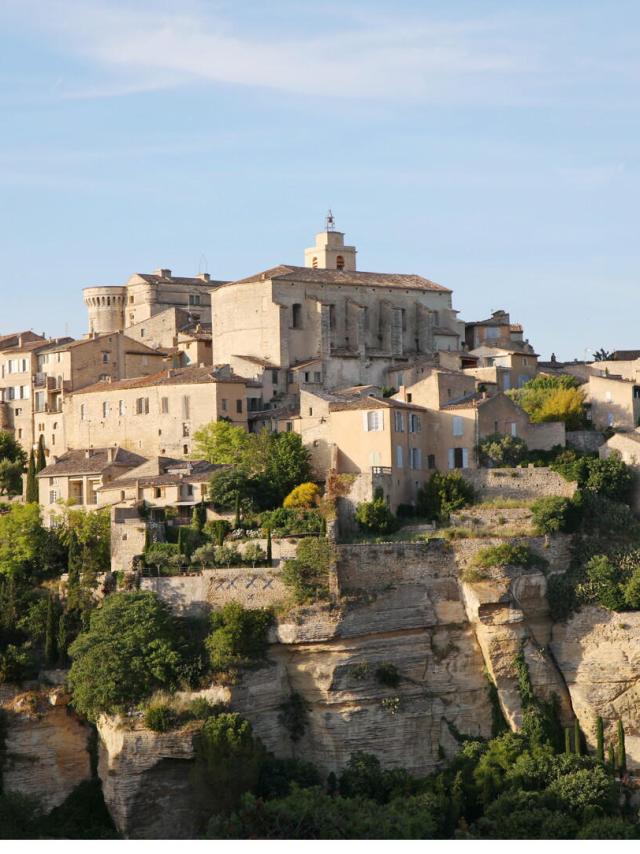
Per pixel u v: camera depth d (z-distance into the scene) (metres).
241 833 190.00
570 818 199.25
